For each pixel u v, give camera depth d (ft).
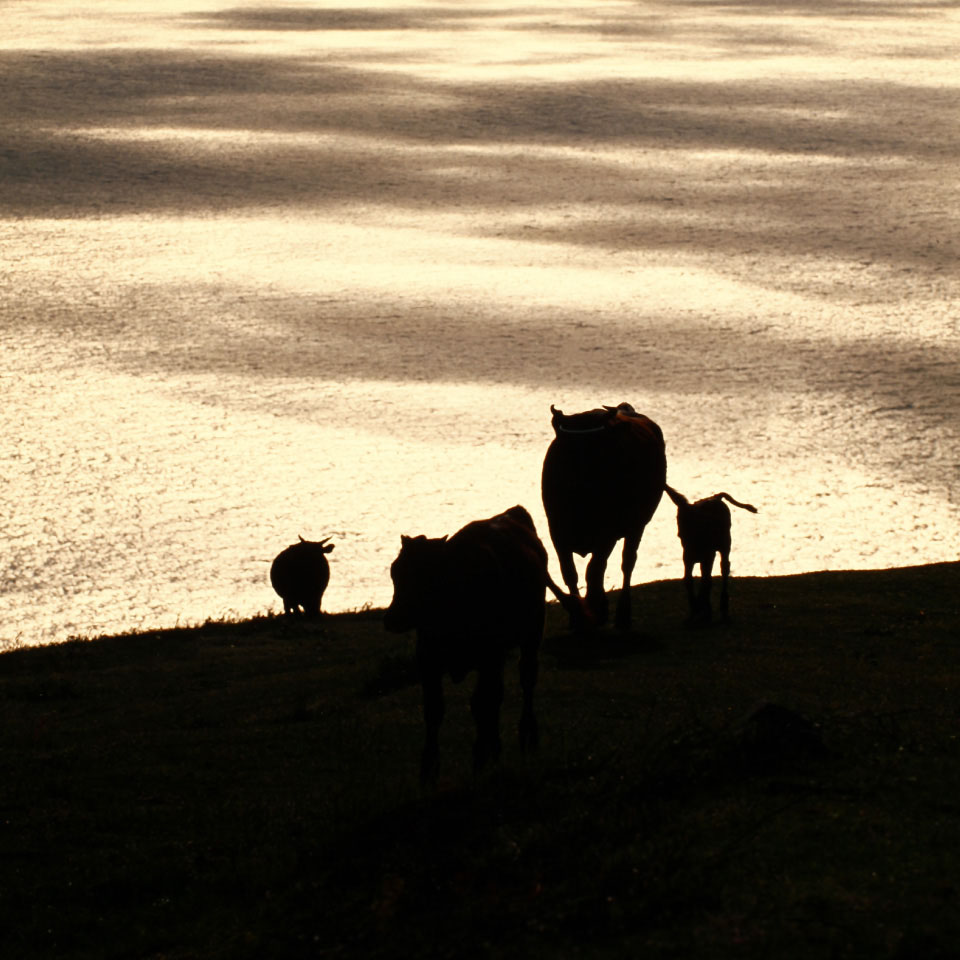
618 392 149.18
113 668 45.91
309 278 206.80
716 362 162.91
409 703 35.22
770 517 110.01
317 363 160.25
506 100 412.98
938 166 321.73
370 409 141.59
